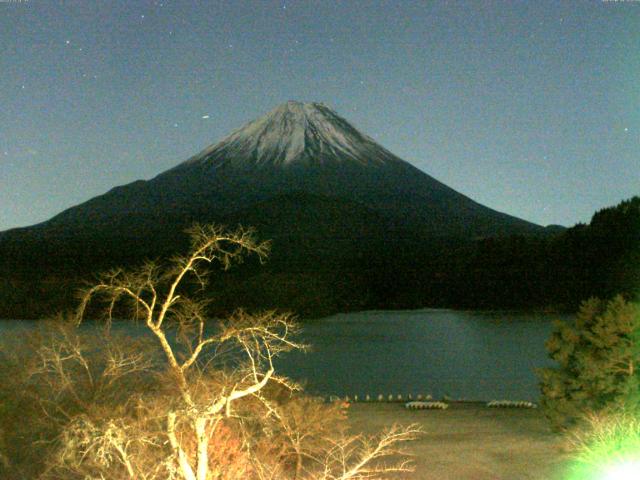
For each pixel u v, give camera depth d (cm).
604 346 1744
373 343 5278
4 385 1380
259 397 1055
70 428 998
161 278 1031
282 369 3925
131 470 903
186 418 938
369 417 2253
